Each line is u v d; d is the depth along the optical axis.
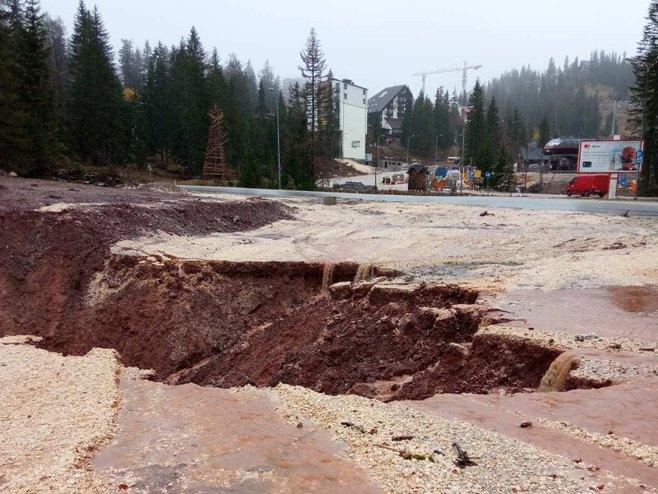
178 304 21.05
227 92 90.31
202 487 5.75
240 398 8.80
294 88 113.81
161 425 7.76
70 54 100.94
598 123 174.00
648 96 60.16
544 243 23.30
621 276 16.44
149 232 26.33
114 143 73.75
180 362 19.95
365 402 8.34
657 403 7.80
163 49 112.69
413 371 14.12
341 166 111.50
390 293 16.84
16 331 20.56
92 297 21.84
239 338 21.05
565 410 7.74
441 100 168.88
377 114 159.88
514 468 5.85
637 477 5.67
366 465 6.05
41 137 47.78
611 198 47.84
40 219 24.03
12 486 5.87
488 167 86.31
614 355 9.89
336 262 22.44
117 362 11.54
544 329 11.71
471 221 31.58
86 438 7.16
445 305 15.60
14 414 8.29
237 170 86.44
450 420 7.38
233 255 24.28
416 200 45.09
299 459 6.30
